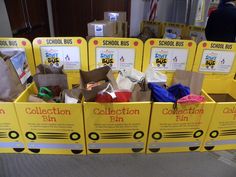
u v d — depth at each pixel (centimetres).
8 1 245
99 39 160
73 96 137
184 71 163
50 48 162
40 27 342
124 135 141
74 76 174
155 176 132
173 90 143
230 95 187
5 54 147
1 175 130
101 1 386
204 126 140
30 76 163
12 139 141
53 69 154
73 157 145
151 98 137
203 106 132
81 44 162
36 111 128
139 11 427
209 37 253
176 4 411
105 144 144
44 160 142
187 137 144
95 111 129
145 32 328
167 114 133
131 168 137
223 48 167
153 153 150
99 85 129
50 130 137
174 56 168
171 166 140
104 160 143
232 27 231
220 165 141
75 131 137
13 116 130
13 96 137
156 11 403
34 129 136
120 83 149
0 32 214
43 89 143
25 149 146
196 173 135
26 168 136
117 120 134
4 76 130
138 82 149
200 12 343
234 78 181
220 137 147
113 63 170
